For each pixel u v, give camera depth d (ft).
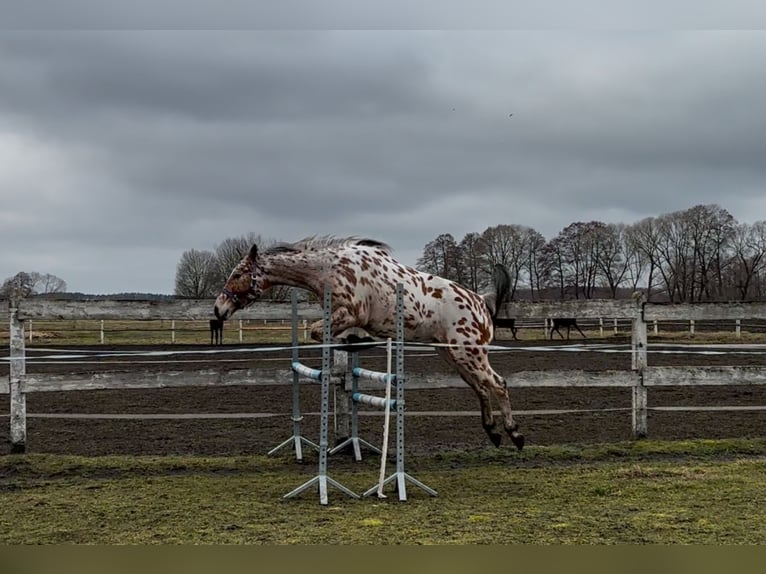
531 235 211.41
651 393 39.65
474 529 14.67
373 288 21.24
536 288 216.33
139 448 24.17
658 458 22.88
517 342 85.30
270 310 25.09
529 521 15.30
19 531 14.58
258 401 36.32
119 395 39.06
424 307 21.93
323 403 17.63
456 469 21.36
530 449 23.73
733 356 59.82
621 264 213.05
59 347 69.67
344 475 20.49
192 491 18.26
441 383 25.04
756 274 199.82
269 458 22.80
